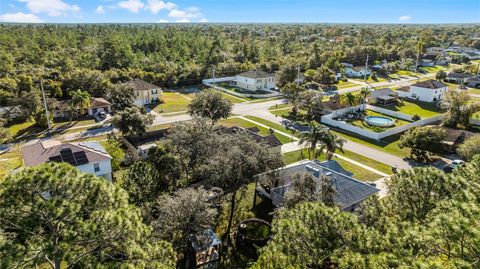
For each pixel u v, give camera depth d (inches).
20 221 470.0
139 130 1802.4
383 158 1708.9
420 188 675.4
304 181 1020.5
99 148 1465.3
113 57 3951.8
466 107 2178.9
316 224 567.8
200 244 911.0
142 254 544.7
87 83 2851.9
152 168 1101.1
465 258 418.3
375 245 531.8
